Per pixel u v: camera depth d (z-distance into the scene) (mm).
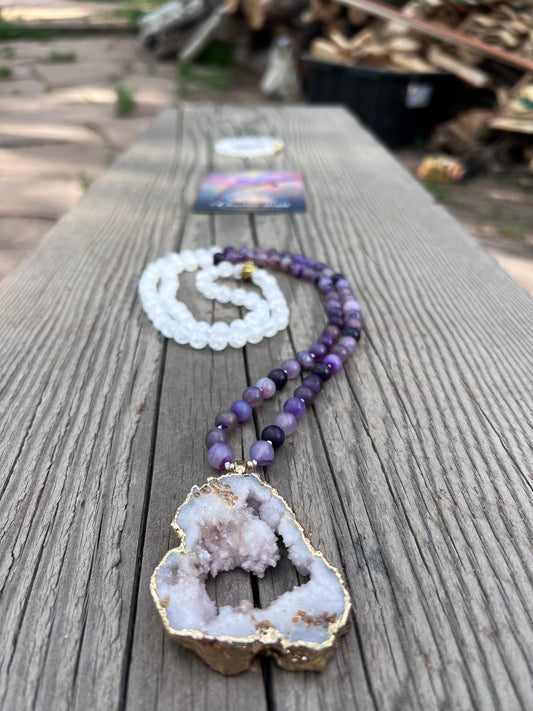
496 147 904
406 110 975
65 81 1303
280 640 145
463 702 142
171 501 196
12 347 265
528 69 812
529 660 151
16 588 167
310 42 1214
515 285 320
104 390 243
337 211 415
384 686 146
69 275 326
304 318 300
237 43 1457
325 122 647
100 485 200
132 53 1564
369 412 235
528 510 192
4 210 711
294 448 219
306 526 188
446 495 198
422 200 432
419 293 315
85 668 149
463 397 241
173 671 150
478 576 172
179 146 562
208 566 173
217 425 222
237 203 422
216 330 276
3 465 206
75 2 2420
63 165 865
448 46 912
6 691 144
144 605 164
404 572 173
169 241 370
